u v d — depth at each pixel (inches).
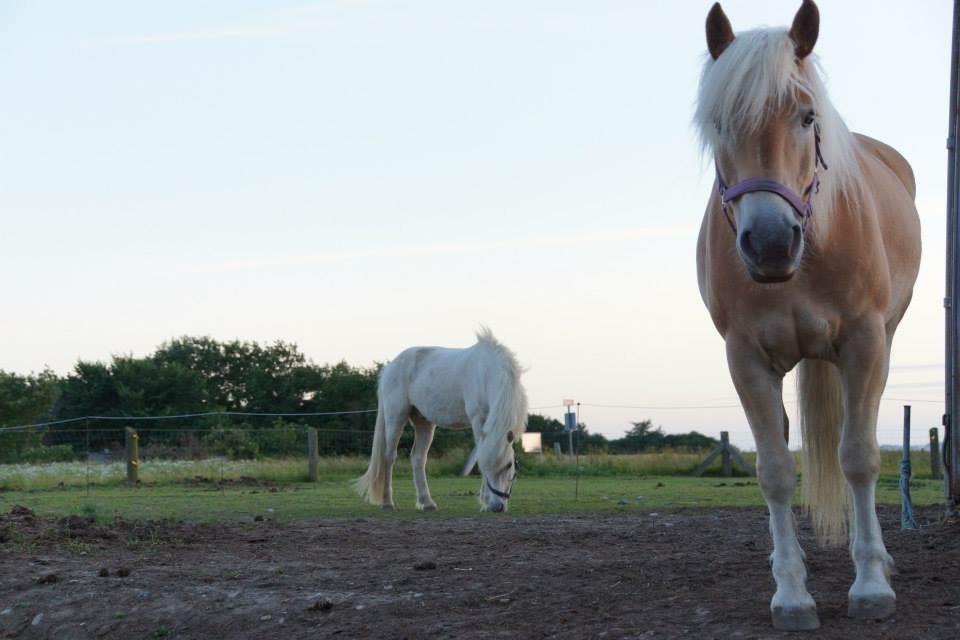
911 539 249.0
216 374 1808.6
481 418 437.4
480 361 436.8
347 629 177.9
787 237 135.6
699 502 439.5
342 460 814.5
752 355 159.3
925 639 140.6
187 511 413.7
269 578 224.2
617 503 442.9
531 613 177.6
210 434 1068.5
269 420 1547.7
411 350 470.0
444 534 306.5
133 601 207.9
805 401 182.9
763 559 222.2
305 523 350.0
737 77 144.0
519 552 257.4
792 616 149.9
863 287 153.8
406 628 174.9
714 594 181.9
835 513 184.1
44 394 1418.6
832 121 150.6
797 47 149.8
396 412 454.6
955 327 274.5
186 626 192.5
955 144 275.7
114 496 534.6
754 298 154.8
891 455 752.3
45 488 642.2
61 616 204.4
